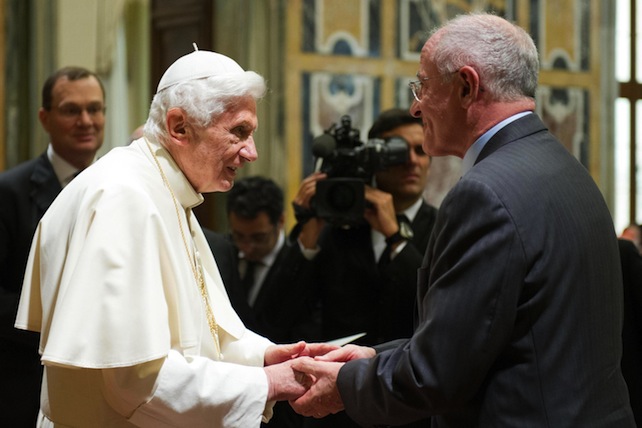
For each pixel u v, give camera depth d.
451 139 2.54
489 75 2.46
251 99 2.76
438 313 2.30
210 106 2.70
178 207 2.78
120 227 2.54
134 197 2.59
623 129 9.88
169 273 2.62
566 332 2.30
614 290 2.43
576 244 2.34
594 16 9.29
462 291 2.28
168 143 2.76
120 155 2.76
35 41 6.96
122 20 7.33
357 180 3.61
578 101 9.22
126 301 2.48
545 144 2.46
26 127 7.00
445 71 2.49
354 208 3.61
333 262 3.73
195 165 2.75
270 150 7.92
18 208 3.74
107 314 2.45
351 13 8.26
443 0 8.66
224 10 7.88
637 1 9.91
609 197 9.37
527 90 2.50
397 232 3.59
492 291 2.27
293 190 7.99
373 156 3.67
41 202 3.78
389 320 3.59
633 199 9.87
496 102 2.48
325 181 3.63
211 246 3.94
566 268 2.31
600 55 9.32
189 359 2.62
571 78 9.20
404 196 3.79
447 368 2.28
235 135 2.74
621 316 2.46
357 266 3.69
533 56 2.51
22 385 3.64
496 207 2.29
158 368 2.51
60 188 3.88
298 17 8.02
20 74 6.98
